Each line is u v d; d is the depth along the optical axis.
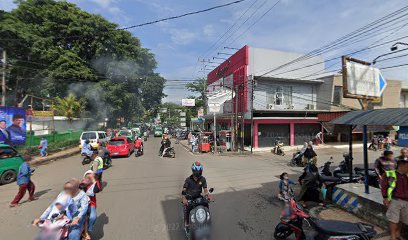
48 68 31.14
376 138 21.62
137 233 5.51
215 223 6.10
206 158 17.69
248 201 7.82
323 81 24.62
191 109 55.12
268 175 11.71
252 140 21.84
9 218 6.46
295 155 14.45
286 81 24.30
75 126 31.50
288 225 5.05
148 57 42.72
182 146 27.28
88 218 5.04
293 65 25.22
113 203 7.57
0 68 25.62
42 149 16.53
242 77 24.22
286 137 23.88
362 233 4.19
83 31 32.84
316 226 4.46
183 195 5.40
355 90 9.35
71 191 4.27
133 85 40.25
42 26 31.39
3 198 8.26
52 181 10.58
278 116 23.09
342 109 23.69
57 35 32.81
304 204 7.48
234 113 25.34
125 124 52.22
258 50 24.16
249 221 6.23
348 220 6.41
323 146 23.31
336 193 7.49
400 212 4.96
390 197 4.95
